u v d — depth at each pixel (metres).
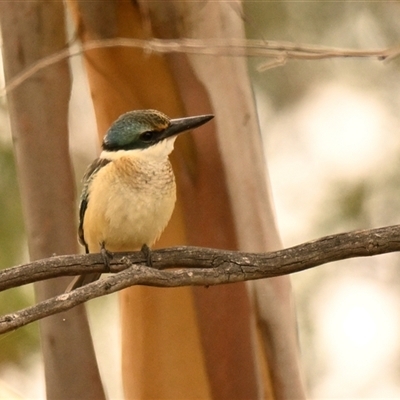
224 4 10.70
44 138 10.16
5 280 8.47
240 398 10.91
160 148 9.73
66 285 10.16
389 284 17.41
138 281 8.09
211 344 10.95
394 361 17.23
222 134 10.38
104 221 9.52
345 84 17.97
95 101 11.27
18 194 14.72
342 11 16.78
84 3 10.72
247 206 10.24
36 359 14.95
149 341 11.30
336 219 16.55
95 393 10.05
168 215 9.70
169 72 10.91
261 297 10.06
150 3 10.59
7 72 10.42
